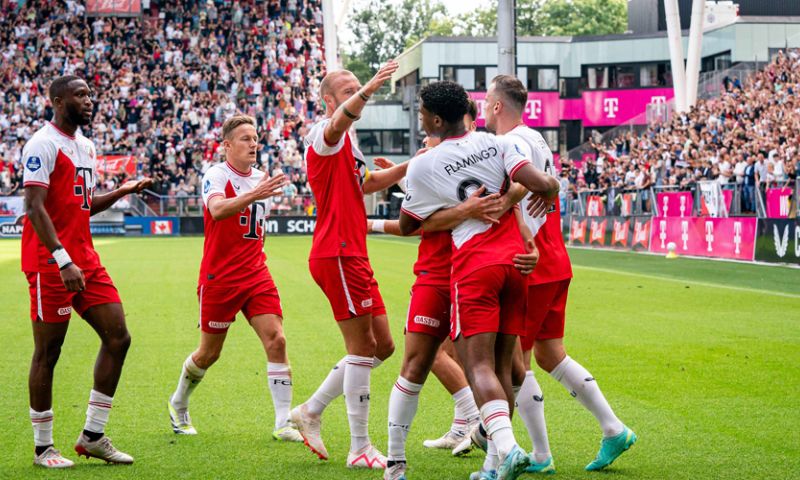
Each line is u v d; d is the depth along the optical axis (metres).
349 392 5.15
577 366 5.00
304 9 45.06
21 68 40.72
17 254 25.80
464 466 5.09
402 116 46.06
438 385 7.31
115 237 37.03
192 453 5.36
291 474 4.92
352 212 5.34
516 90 5.07
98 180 37.69
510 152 4.52
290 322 11.16
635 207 23.64
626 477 4.79
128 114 40.28
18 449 5.45
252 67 41.97
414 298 4.81
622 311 11.65
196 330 10.54
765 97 27.58
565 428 5.88
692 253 20.88
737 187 19.89
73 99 5.22
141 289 15.37
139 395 7.01
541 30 75.19
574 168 34.66
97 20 42.03
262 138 40.06
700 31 33.69
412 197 4.63
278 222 38.06
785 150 21.12
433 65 45.06
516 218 4.68
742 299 12.80
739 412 6.22
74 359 8.65
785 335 9.62
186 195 38.09
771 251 18.00
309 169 5.40
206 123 40.16
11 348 9.29
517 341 4.88
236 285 5.87
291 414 5.31
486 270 4.41
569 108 45.78
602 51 45.34
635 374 7.56
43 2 42.12
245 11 43.50
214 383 7.44
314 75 43.75
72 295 5.23
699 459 5.11
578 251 24.30
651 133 32.50
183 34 42.38
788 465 4.97
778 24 39.81
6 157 38.25
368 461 5.09
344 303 5.26
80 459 5.27
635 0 49.75
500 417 4.25
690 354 8.50
